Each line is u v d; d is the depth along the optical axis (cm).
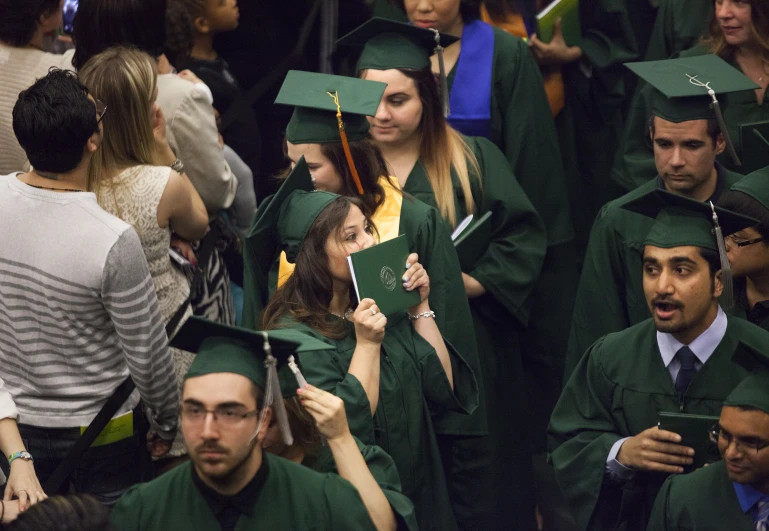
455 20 1315
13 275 842
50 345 862
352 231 866
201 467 666
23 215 838
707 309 877
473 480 1206
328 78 1031
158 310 872
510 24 1545
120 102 933
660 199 884
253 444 675
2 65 1093
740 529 792
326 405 748
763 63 1240
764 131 1085
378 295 863
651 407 908
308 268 861
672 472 862
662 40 1493
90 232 833
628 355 924
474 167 1196
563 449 947
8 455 848
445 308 1002
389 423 877
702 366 890
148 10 1061
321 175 1005
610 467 906
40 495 835
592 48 1551
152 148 960
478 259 1223
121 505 688
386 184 1023
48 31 1138
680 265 865
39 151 838
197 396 667
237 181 1209
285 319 860
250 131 1375
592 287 1131
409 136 1146
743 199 934
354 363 838
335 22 1487
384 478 784
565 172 1579
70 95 837
